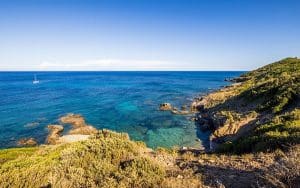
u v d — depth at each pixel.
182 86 104.88
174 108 52.41
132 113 48.84
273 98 31.91
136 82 136.25
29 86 111.25
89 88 100.44
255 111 32.34
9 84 123.38
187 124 40.06
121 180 9.12
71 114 47.03
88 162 10.53
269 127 19.08
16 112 50.19
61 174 9.60
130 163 10.37
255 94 38.78
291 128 16.89
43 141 32.78
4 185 9.75
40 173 10.09
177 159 13.91
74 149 11.52
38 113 49.19
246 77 96.00
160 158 13.66
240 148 16.36
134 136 34.00
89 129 37.22
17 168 10.91
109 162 10.73
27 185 9.80
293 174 7.87
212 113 40.88
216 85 106.94
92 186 8.82
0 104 59.66
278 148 13.87
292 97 29.44
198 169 11.24
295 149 11.89
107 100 65.81
